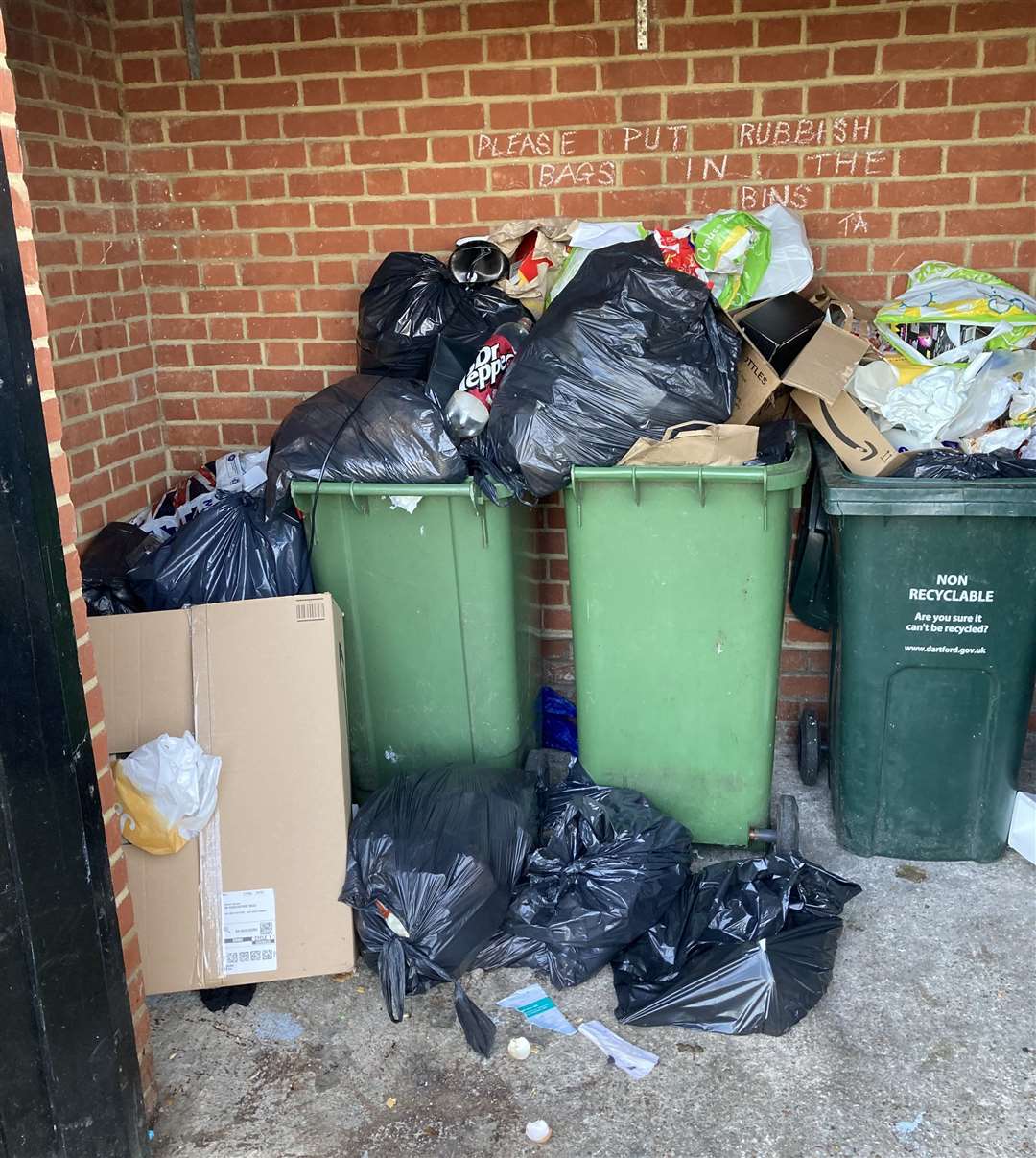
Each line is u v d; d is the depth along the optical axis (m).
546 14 3.56
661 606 3.13
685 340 2.96
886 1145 2.36
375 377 3.47
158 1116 2.50
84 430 3.62
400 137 3.74
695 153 3.63
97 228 3.67
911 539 2.99
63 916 2.08
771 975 2.71
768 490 2.93
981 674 3.10
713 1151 2.36
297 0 3.64
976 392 3.20
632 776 3.34
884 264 3.67
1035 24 3.37
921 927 3.04
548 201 3.74
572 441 2.97
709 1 3.48
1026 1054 2.59
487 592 3.31
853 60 3.48
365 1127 2.46
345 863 2.88
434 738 3.52
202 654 2.96
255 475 3.73
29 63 3.29
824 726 3.93
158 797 2.79
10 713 1.92
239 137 3.80
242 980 2.82
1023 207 3.54
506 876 2.94
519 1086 2.55
